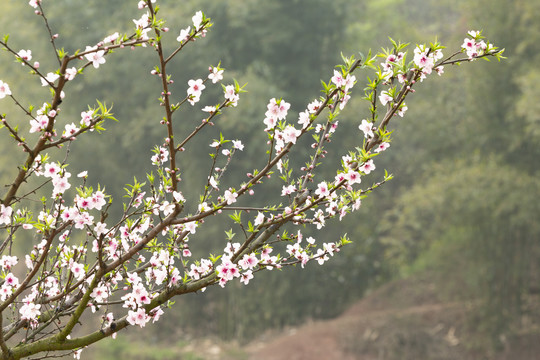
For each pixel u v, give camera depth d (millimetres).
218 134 16312
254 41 16172
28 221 2746
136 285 2896
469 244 14336
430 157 17766
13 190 2557
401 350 14312
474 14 15461
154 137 16766
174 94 16156
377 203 19312
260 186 16359
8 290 3014
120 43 2533
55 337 2814
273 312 17469
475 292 14406
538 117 12281
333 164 16688
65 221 2764
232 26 15898
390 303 17016
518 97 14492
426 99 17266
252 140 15492
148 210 2812
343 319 16438
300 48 16344
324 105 2932
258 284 17578
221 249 16469
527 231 13992
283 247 15375
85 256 3129
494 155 15344
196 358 15664
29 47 16078
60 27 16141
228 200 2852
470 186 13898
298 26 16078
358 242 18297
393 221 18672
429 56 2877
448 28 20812
